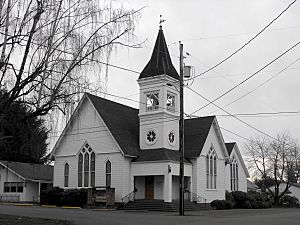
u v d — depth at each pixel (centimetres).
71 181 4153
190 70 3266
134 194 3916
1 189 5097
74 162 4172
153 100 4234
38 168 5262
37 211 2981
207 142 4359
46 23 1540
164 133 3969
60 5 1562
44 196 4109
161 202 3638
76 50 1559
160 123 3997
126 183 3834
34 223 1886
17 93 1499
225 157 4725
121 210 3597
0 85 1502
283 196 6131
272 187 7906
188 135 4412
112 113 4259
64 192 3984
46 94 1533
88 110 4134
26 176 4909
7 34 1502
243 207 4650
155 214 3042
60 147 4306
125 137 4044
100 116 4022
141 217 2638
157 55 4131
